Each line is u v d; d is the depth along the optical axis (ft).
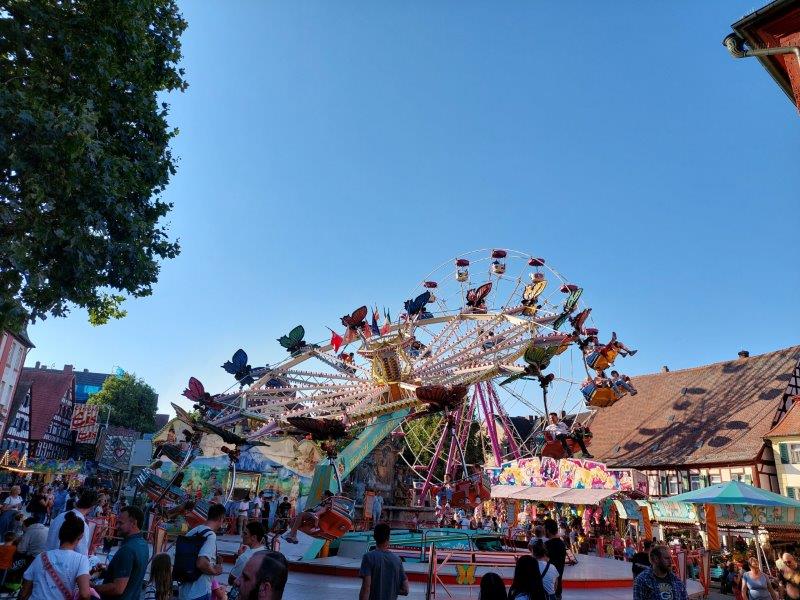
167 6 48.47
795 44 26.02
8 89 32.53
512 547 64.95
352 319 69.26
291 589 37.58
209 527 20.53
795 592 29.60
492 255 97.14
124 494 98.37
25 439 189.98
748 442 101.40
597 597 41.29
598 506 91.50
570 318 69.72
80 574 16.65
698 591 51.57
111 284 43.11
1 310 31.99
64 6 36.55
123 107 42.47
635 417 133.90
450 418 53.16
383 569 19.07
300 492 91.04
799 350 113.70
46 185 33.06
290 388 69.26
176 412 56.54
